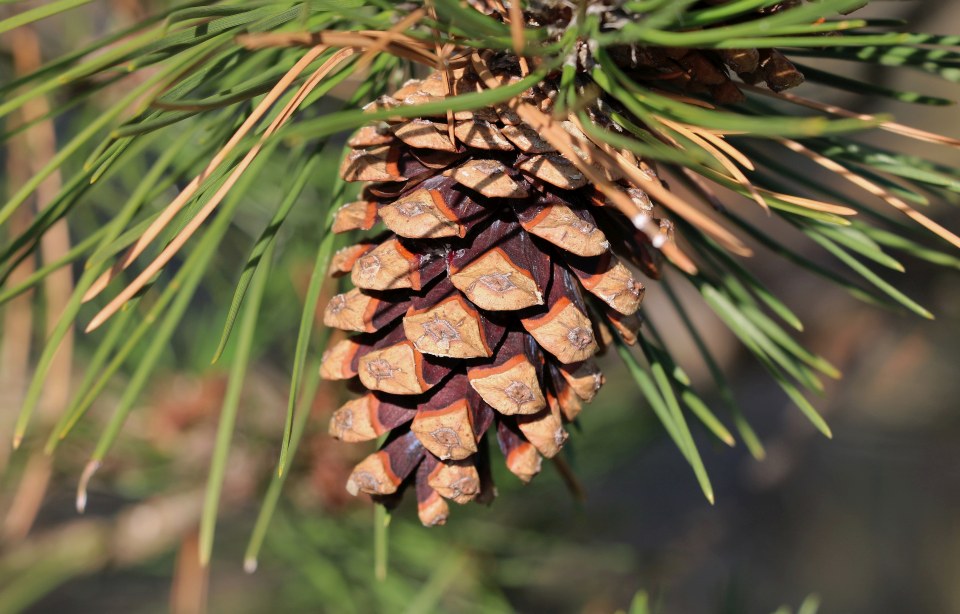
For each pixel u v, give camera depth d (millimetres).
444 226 242
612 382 467
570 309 248
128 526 395
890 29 298
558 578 494
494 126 246
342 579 379
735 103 273
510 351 249
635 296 250
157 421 389
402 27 226
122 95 358
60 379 351
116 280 377
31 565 384
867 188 253
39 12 228
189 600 394
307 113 301
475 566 397
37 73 240
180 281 236
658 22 222
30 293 354
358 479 259
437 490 256
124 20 360
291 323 397
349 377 257
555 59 231
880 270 488
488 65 251
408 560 387
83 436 375
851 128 204
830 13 219
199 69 249
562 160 244
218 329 398
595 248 244
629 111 254
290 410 247
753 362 511
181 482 397
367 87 264
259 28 235
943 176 262
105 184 355
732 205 519
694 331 286
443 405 250
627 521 498
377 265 247
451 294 248
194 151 333
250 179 242
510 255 247
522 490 414
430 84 250
